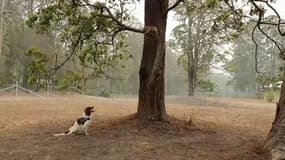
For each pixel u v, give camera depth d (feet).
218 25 47.60
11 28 132.67
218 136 38.01
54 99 97.91
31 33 131.44
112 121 44.78
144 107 41.16
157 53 39.09
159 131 38.22
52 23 41.16
